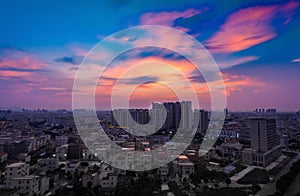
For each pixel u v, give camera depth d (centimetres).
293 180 4775
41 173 4984
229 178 4919
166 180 4888
